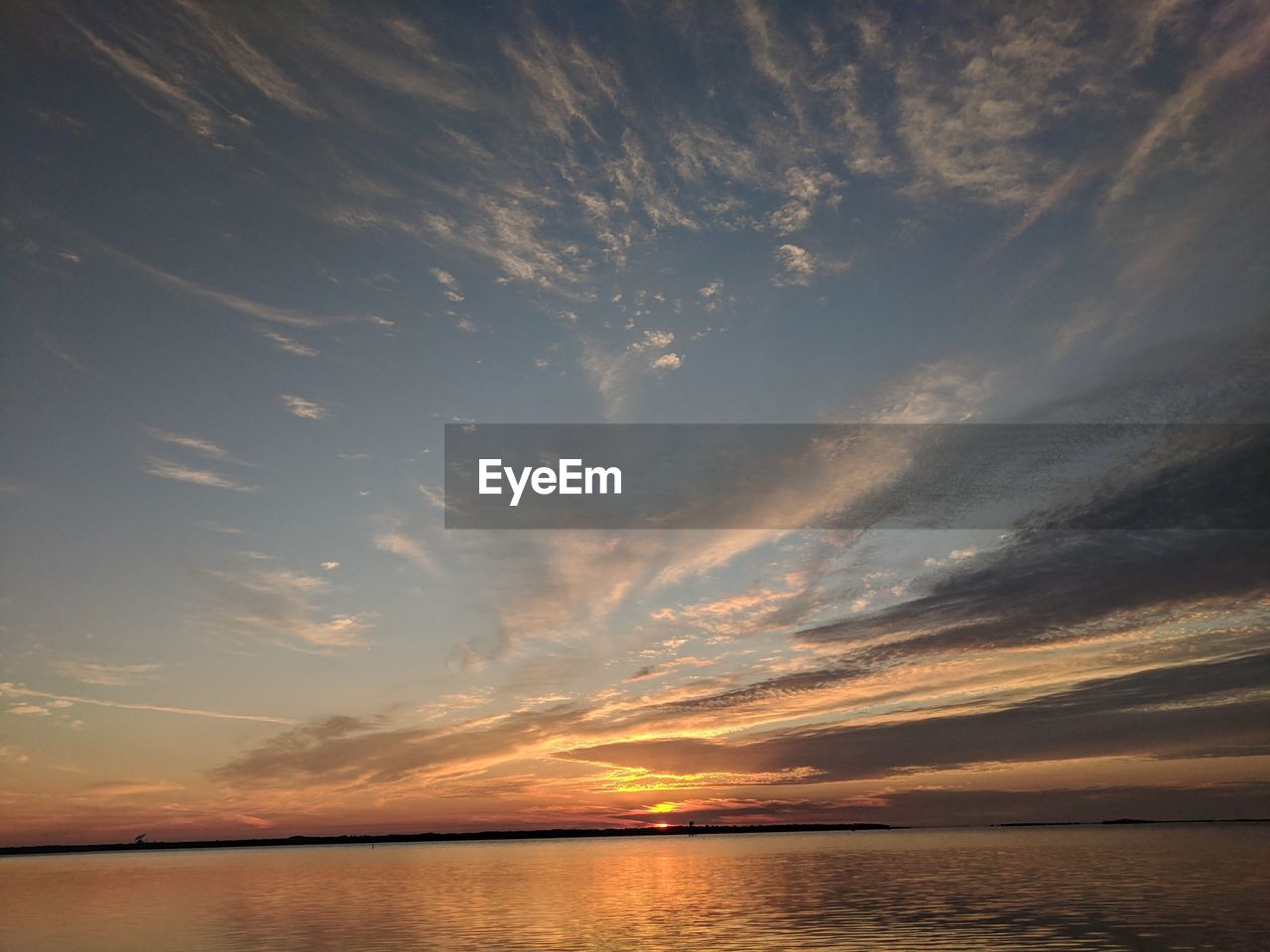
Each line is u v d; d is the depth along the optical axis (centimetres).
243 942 3769
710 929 3906
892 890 5700
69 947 3766
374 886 7231
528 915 4622
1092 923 3806
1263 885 5406
